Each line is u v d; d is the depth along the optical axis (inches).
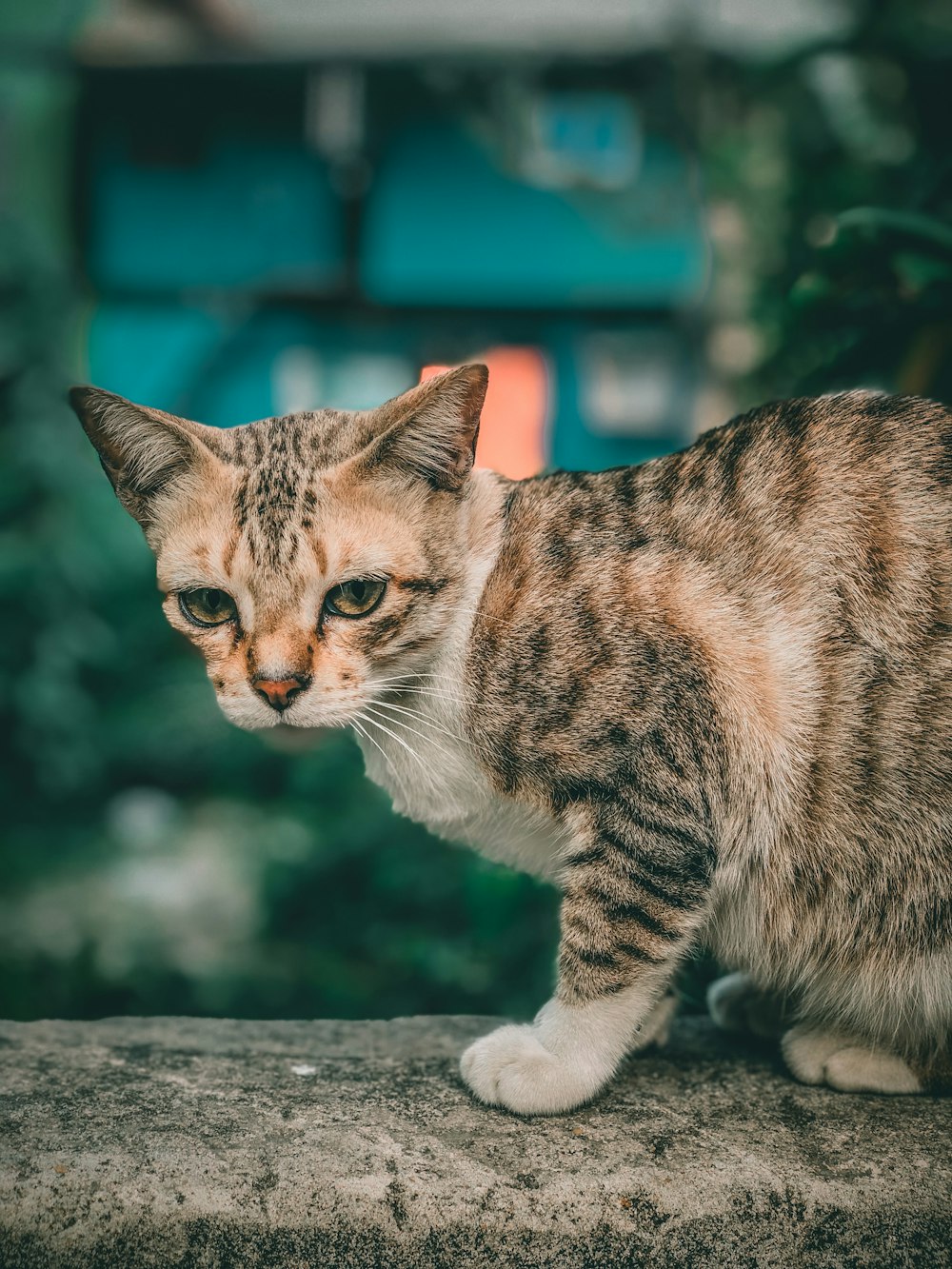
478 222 64.7
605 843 19.9
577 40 58.7
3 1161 18.5
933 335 25.3
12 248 65.3
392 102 63.7
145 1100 20.0
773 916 20.5
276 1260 18.3
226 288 66.8
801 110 47.1
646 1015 20.4
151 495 20.7
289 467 20.3
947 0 37.2
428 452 20.2
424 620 20.4
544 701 20.1
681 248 63.5
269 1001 36.1
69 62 63.5
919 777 19.9
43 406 64.6
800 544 20.3
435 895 37.8
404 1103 20.1
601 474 21.6
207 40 64.2
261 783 62.5
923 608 19.9
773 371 35.0
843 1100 20.6
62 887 52.5
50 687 61.7
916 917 20.1
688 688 19.8
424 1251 18.3
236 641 20.1
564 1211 18.4
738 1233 18.6
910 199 30.5
